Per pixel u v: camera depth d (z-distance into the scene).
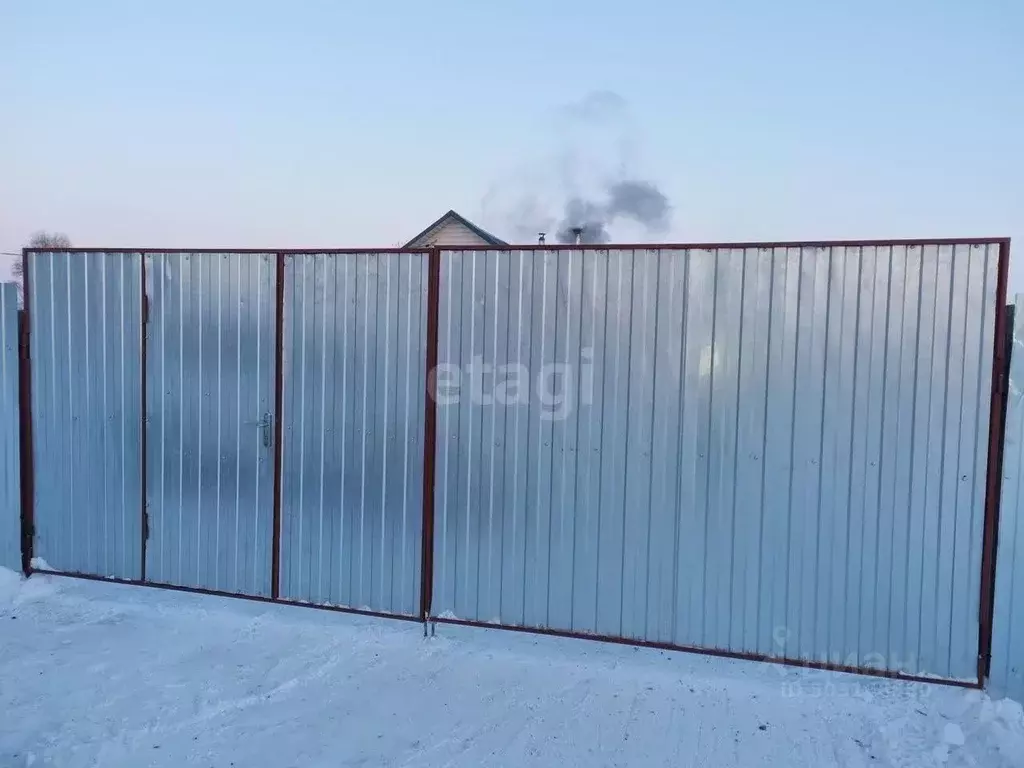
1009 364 4.02
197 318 5.11
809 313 4.24
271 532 5.06
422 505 4.81
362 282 4.84
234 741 3.60
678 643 4.48
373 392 4.86
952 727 3.76
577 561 4.59
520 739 3.67
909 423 4.16
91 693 4.02
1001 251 3.99
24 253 5.36
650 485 4.48
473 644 4.70
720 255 4.33
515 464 4.66
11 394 5.43
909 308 4.12
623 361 4.48
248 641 4.68
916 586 4.19
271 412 5.02
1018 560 4.04
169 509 5.23
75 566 5.42
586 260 4.51
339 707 3.94
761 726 3.82
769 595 4.36
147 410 5.23
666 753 3.58
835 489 4.26
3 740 3.56
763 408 4.32
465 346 4.70
